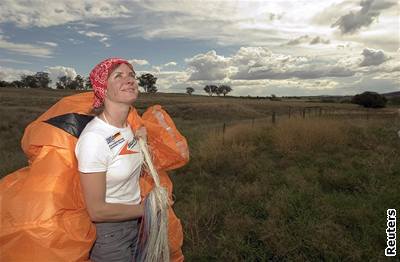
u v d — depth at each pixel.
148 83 135.75
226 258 4.49
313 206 5.59
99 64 2.39
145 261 2.53
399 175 7.69
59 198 2.23
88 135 2.28
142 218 2.54
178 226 3.09
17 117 25.94
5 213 2.20
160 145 3.00
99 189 2.28
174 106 54.88
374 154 9.84
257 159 9.89
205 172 8.83
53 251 2.16
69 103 2.60
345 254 4.34
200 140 13.13
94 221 2.37
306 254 4.44
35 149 2.41
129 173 2.43
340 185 7.20
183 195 7.02
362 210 5.41
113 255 2.51
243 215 5.71
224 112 51.59
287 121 14.62
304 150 10.87
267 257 4.47
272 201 5.99
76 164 2.34
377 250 4.36
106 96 2.38
